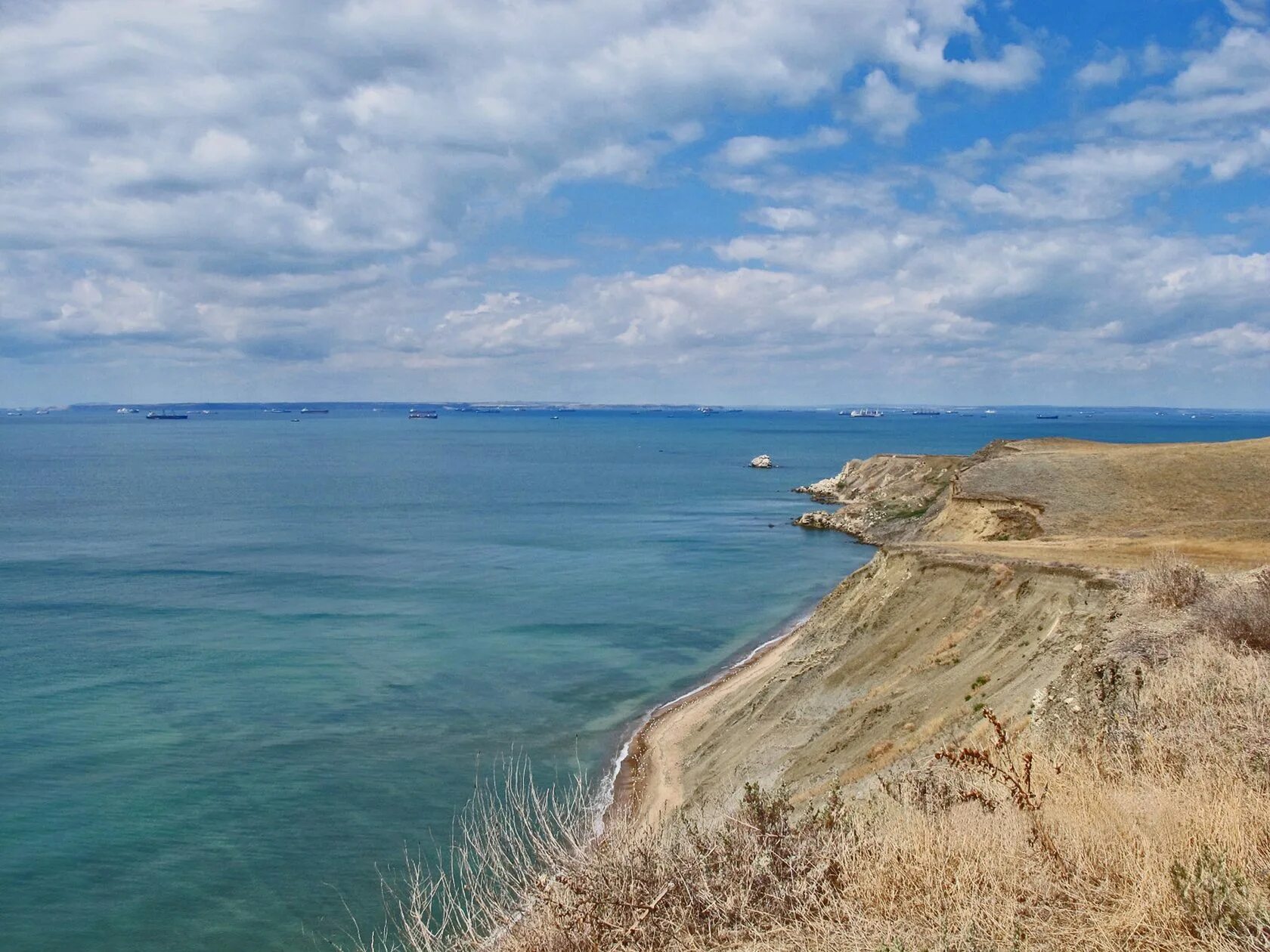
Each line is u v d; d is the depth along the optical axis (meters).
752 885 7.38
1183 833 7.20
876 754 21.55
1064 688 17.42
